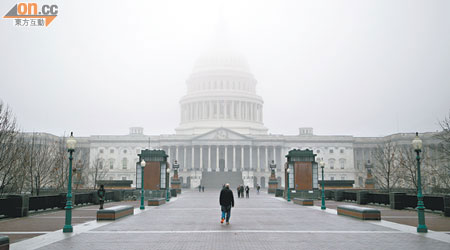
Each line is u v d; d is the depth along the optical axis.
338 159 141.88
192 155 138.75
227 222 23.00
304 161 52.47
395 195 33.56
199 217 27.03
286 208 35.66
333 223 23.30
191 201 47.69
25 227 21.73
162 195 50.78
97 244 16.23
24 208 27.33
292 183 52.47
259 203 43.38
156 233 19.23
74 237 18.03
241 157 139.25
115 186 65.75
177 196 62.78
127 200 48.19
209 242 16.69
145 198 50.47
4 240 12.91
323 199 34.50
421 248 15.35
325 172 140.00
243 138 139.25
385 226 21.78
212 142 139.12
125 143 143.38
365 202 40.03
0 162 40.12
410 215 28.39
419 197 19.84
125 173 140.25
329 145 142.62
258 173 134.88
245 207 36.97
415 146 20.20
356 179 140.25
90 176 103.75
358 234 18.88
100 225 22.30
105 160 142.50
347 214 27.44
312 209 34.47
